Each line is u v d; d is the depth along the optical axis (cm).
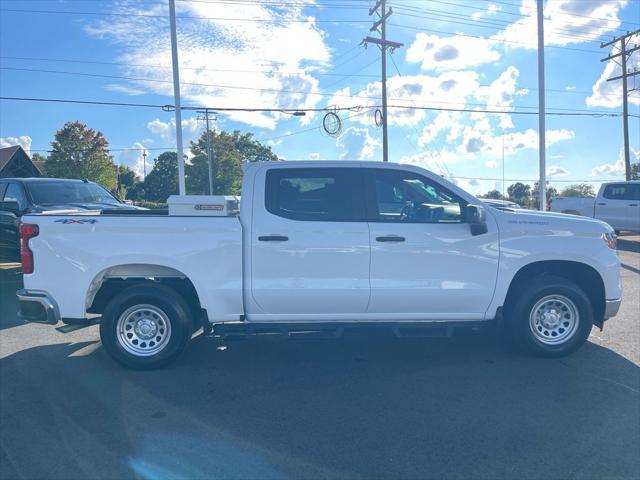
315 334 543
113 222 523
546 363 549
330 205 536
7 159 3631
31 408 446
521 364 547
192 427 409
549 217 559
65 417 428
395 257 529
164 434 397
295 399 462
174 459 361
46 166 4534
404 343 627
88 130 4575
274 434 397
